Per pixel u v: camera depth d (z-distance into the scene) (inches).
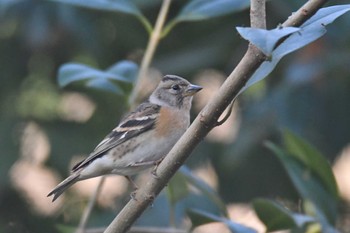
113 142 331.3
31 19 474.9
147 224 382.6
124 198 485.4
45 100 517.3
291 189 495.8
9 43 506.6
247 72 210.1
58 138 504.7
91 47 484.7
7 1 454.9
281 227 294.0
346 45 450.9
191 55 487.8
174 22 323.9
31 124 510.3
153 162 336.2
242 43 488.4
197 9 314.8
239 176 496.7
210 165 496.1
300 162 304.5
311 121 455.2
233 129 483.2
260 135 454.6
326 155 471.5
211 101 218.1
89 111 519.8
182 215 362.0
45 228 506.6
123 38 502.6
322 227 296.4
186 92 353.1
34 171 508.1
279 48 215.6
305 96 454.3
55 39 495.2
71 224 501.4
